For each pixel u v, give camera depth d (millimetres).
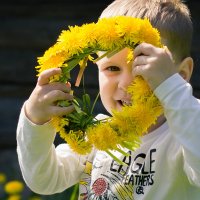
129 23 2605
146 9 3057
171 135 2889
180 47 3074
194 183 2746
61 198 4500
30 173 2951
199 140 2551
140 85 2609
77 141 2635
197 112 2559
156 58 2570
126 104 2846
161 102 2602
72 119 2672
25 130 2807
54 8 8336
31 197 6816
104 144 2602
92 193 3057
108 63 2859
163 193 2854
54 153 3037
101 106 7801
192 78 7781
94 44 2635
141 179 2910
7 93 8352
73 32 2666
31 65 8336
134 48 2639
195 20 7934
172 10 3082
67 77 2699
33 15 8367
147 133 2951
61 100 2674
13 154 8125
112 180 2998
